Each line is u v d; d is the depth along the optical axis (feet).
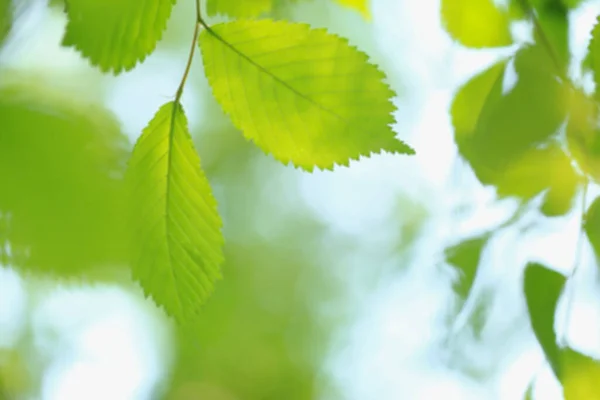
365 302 7.20
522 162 2.65
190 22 3.50
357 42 3.92
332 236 7.42
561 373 2.65
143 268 2.54
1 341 3.38
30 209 2.35
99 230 2.37
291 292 7.20
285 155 2.54
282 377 6.80
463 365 2.93
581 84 2.66
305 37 2.52
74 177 2.36
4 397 3.23
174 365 5.22
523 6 2.74
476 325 2.80
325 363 7.20
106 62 2.49
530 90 2.65
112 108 2.42
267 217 7.00
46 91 2.41
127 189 2.44
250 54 2.52
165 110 2.53
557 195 2.66
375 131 2.52
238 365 6.21
